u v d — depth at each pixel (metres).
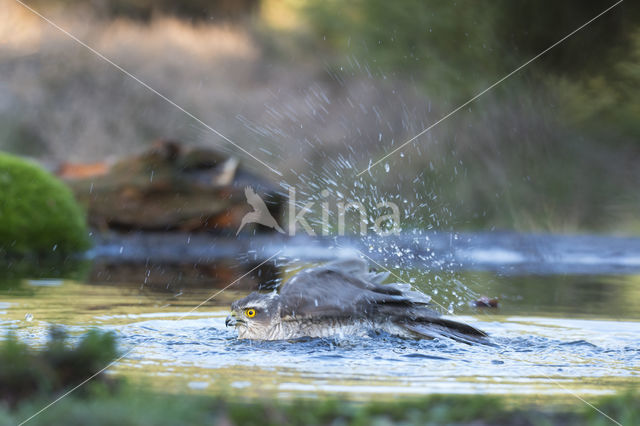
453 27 49.88
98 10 66.69
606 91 48.75
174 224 31.88
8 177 27.05
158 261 26.80
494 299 18.23
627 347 13.38
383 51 51.91
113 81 55.03
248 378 10.52
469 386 10.30
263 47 62.84
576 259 30.45
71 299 17.31
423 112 47.56
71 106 53.66
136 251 29.84
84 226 28.59
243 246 31.12
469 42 49.56
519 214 42.56
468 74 48.97
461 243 32.56
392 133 47.44
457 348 13.19
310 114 50.50
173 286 20.27
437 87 48.53
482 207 42.91
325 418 8.43
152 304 17.08
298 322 14.02
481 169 44.84
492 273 25.17
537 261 29.47
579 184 44.78
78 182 32.25
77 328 13.96
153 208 31.95
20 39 57.94
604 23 48.78
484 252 31.08
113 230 31.91
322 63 57.56
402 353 12.74
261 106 53.03
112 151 51.66
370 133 47.66
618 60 48.78
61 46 56.75
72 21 61.25
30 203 27.06
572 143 46.91
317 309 14.00
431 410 8.79
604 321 15.99
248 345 13.27
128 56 57.03
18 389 8.72
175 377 10.44
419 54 50.94
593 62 49.16
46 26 59.59
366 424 8.18
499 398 9.55
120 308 16.34
